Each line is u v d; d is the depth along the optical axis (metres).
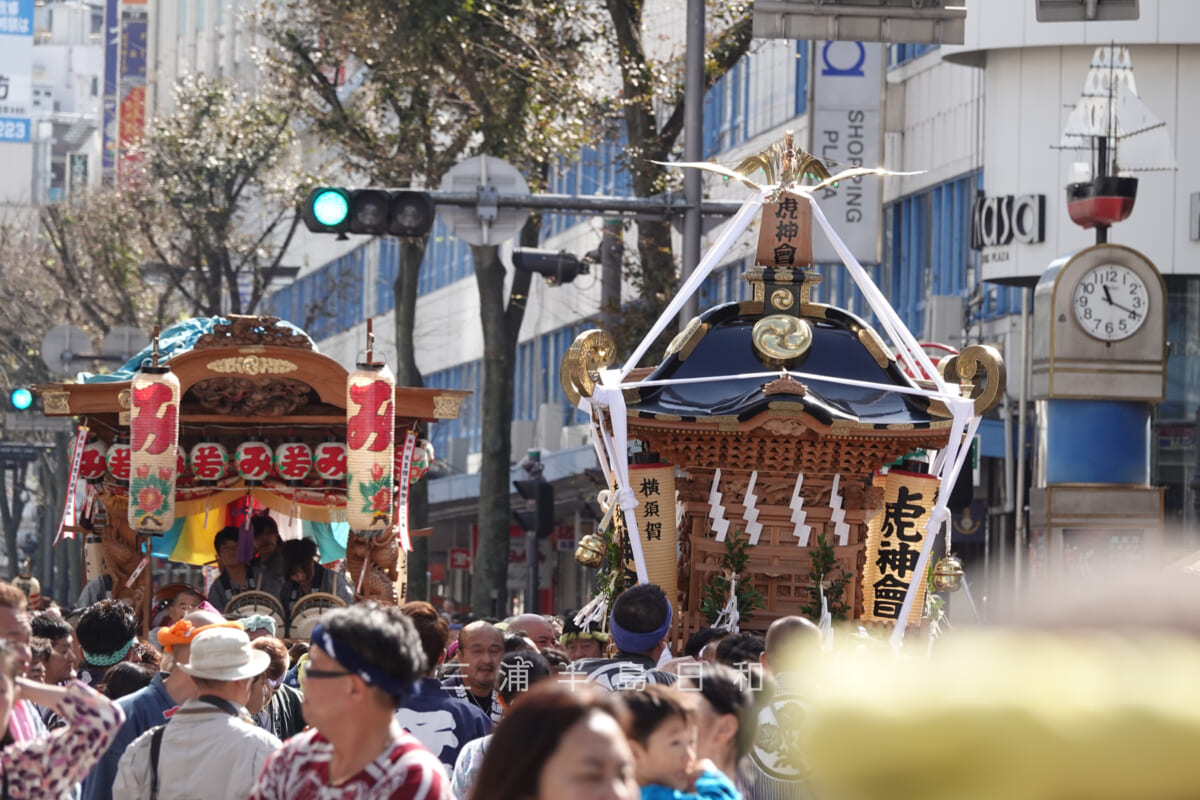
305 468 30.16
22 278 111.88
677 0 75.19
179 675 13.73
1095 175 47.44
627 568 21.67
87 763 9.64
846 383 20.86
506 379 60.22
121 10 191.25
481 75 55.88
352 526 28.20
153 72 183.12
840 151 52.53
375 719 8.08
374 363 28.38
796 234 22.25
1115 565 1.66
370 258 130.38
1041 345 43.09
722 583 21.02
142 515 27.17
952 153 60.56
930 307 57.88
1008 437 52.06
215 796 11.83
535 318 98.69
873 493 21.22
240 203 101.81
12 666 9.35
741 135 72.94
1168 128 53.22
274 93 77.62
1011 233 54.56
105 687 17.12
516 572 73.06
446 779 8.18
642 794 8.52
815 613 20.86
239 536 29.77
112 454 29.14
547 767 5.88
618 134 56.00
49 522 128.50
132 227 99.06
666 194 33.47
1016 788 1.40
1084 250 42.38
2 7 155.75
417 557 67.12
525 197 31.98
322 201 30.97
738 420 20.39
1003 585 1.81
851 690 1.49
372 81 61.88
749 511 21.03
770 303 22.12
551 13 55.75
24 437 121.00
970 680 1.45
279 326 29.53
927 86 62.72
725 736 9.68
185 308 111.44
